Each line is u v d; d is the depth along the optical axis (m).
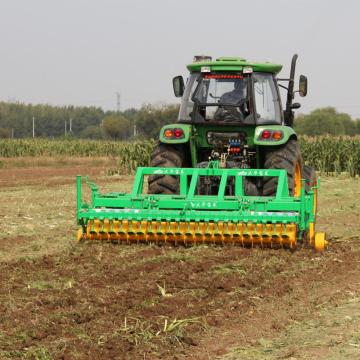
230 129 14.05
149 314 8.46
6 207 19.38
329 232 15.45
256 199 12.27
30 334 7.56
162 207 12.41
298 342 7.63
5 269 10.83
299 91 15.20
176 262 11.35
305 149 36.62
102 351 7.17
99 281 10.04
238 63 13.83
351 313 8.79
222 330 8.09
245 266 11.09
